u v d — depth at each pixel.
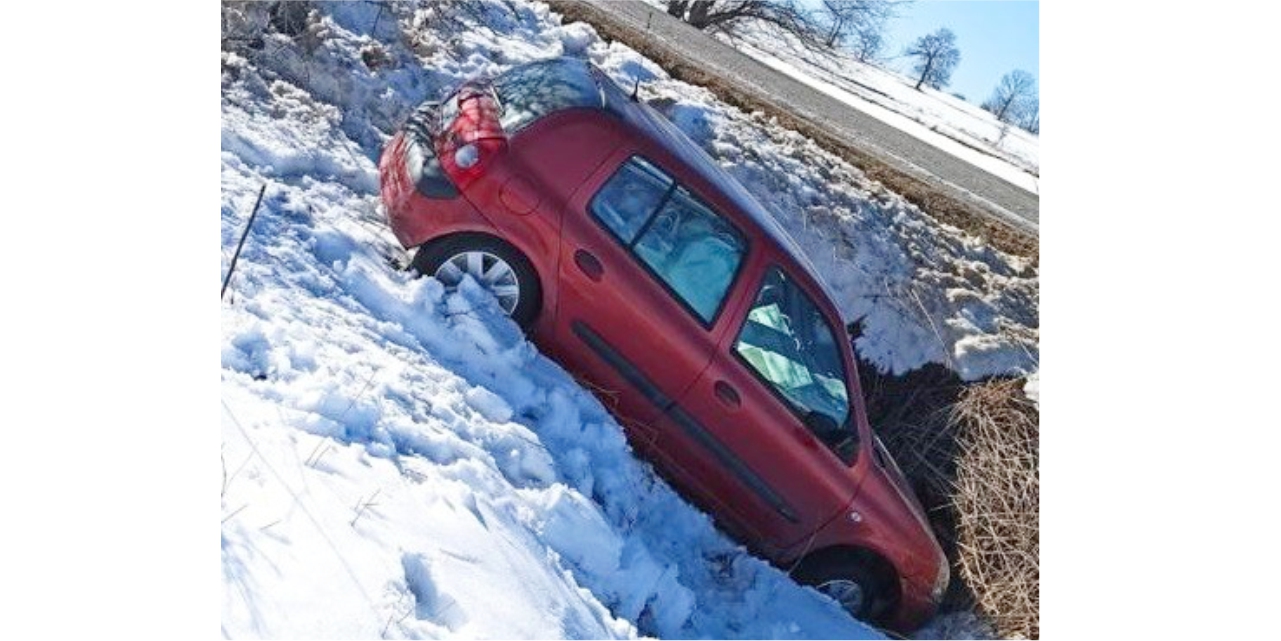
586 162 5.45
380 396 4.62
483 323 5.34
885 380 8.59
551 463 4.92
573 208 5.42
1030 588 6.98
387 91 8.10
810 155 10.29
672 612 4.88
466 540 4.04
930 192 10.71
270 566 3.47
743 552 5.67
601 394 5.61
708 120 9.98
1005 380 8.50
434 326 5.32
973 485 7.61
